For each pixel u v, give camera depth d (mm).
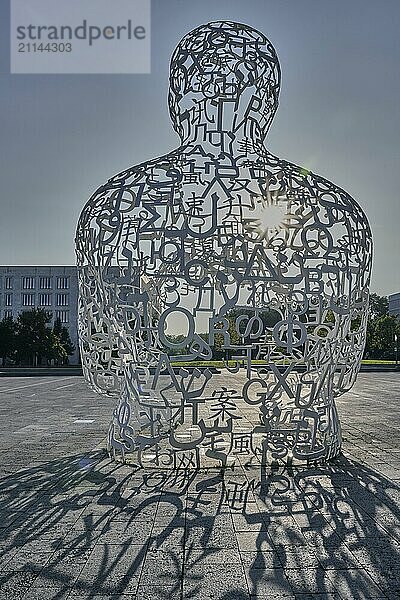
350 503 7062
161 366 8578
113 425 9609
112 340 9383
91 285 9477
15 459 9742
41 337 58375
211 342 8508
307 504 7027
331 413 9648
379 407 17547
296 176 9070
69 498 7352
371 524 6320
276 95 9727
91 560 5398
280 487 7746
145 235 8578
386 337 58219
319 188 9086
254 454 9328
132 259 8586
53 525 6348
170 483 7980
